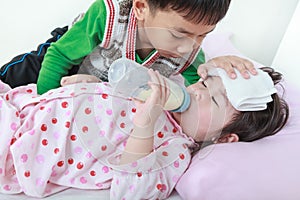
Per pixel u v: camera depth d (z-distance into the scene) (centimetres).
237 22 168
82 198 99
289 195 99
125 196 98
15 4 162
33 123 103
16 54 164
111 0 116
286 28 168
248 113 112
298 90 136
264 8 165
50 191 100
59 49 123
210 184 99
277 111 114
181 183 102
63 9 166
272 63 158
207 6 98
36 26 165
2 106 103
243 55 156
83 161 101
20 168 96
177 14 100
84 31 122
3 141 98
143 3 108
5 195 98
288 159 104
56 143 100
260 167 101
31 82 132
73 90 105
